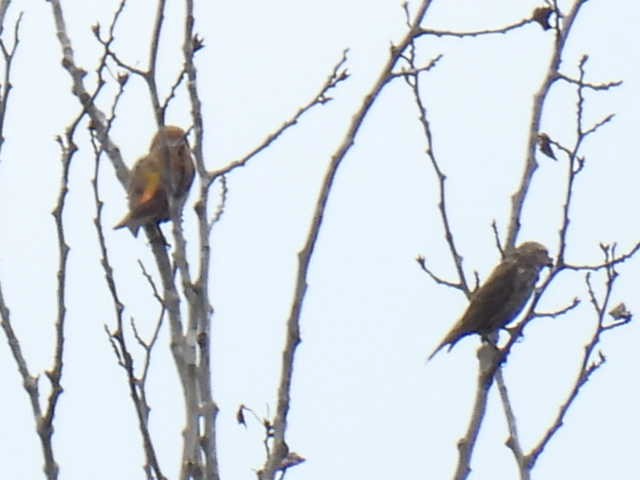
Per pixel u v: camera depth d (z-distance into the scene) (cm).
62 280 1082
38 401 1073
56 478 1056
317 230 1116
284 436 1054
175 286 1136
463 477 1127
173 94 1141
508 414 1173
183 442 1065
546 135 1225
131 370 1065
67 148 1117
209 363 1073
